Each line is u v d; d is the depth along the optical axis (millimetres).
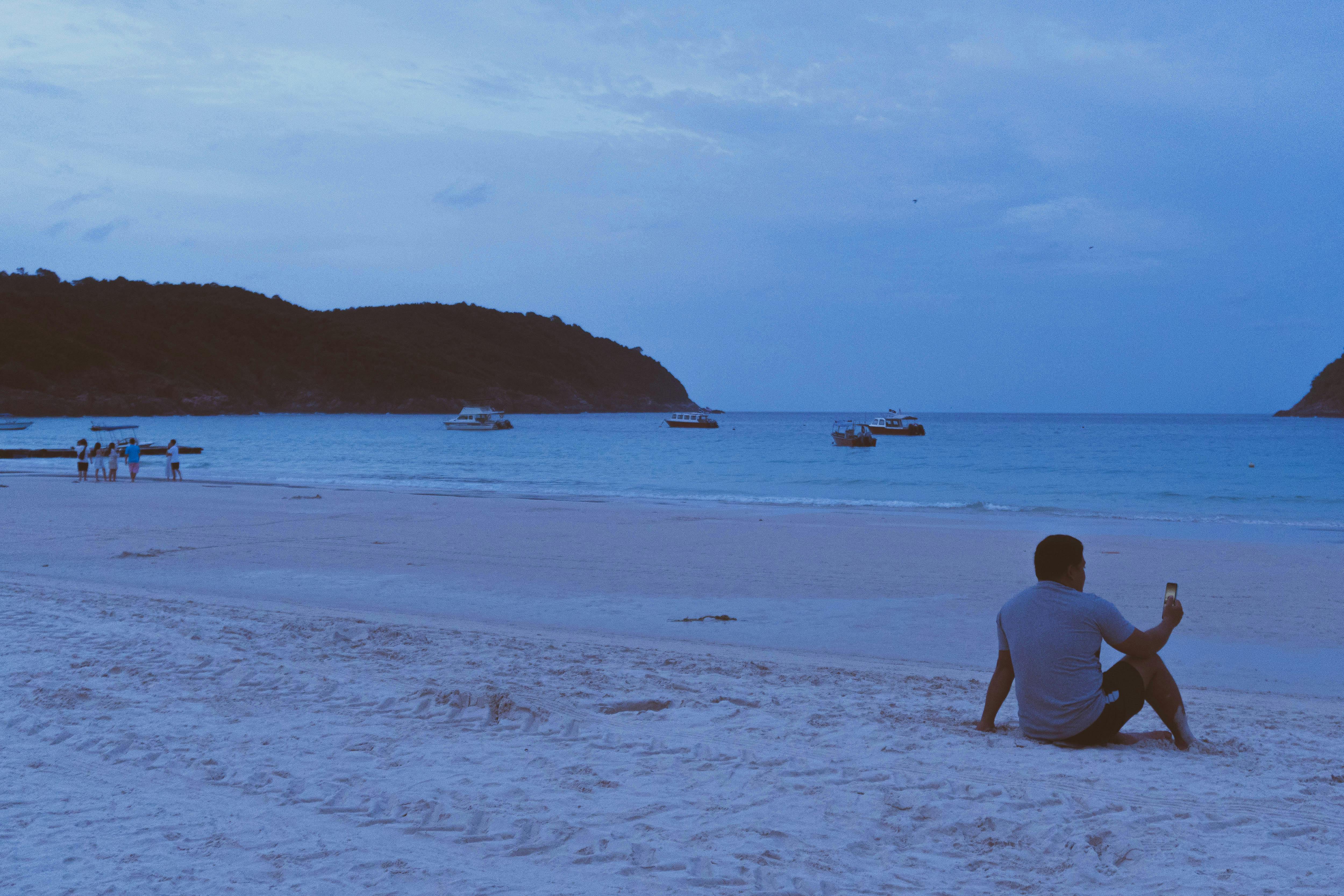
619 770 4457
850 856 3420
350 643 7523
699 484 39531
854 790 4160
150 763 4543
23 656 6770
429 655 7117
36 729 5090
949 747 4848
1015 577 13500
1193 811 3842
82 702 5621
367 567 14008
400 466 53438
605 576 13438
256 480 37438
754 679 6711
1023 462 60156
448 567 14117
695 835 3619
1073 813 3818
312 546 16312
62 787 4176
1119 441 102125
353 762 4578
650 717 5508
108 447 35375
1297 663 8562
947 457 67938
